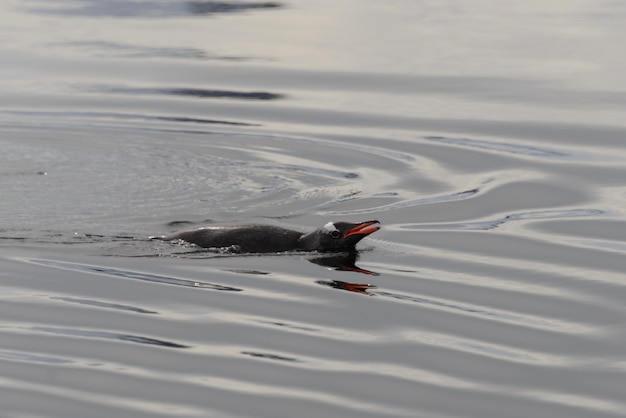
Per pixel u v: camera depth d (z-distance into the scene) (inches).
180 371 567.8
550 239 820.0
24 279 709.3
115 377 559.2
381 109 1274.6
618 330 628.7
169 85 1386.6
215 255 769.6
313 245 789.2
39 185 968.9
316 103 1304.1
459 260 768.3
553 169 1032.2
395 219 879.1
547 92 1348.4
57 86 1378.0
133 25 1809.8
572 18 1889.8
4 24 1801.2
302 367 574.9
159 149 1112.8
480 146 1119.6
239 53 1573.6
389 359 587.8
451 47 1628.9
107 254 767.1
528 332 627.5
